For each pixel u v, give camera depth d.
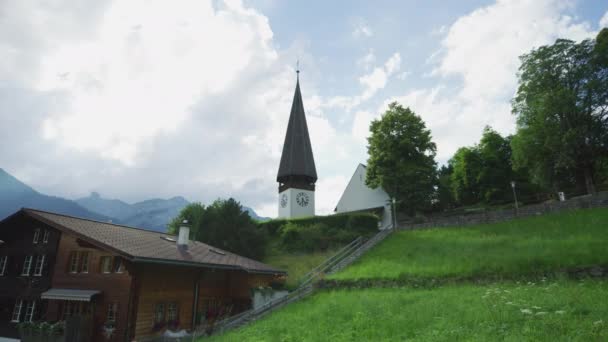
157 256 17.73
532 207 29.64
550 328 9.62
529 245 21.53
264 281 26.28
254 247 35.84
